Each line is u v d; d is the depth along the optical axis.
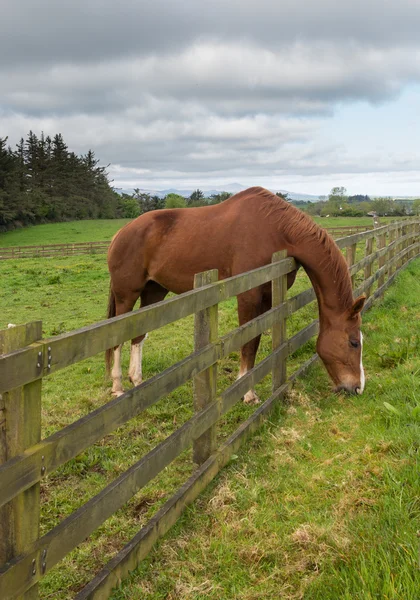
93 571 2.38
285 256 4.16
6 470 1.48
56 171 77.69
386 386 4.11
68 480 3.33
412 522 2.25
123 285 5.23
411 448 2.91
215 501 2.74
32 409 1.62
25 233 56.34
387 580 1.87
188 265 4.77
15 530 1.58
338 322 4.11
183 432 2.64
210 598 2.10
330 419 3.75
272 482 2.91
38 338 1.63
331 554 2.21
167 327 7.89
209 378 2.95
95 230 58.38
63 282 15.19
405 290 8.13
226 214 4.63
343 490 2.71
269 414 3.85
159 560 2.34
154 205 97.50
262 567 2.25
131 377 5.25
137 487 2.24
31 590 1.66
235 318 8.01
